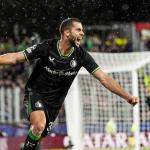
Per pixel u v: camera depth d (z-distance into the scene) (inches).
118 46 1344.7
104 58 912.3
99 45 1337.4
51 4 981.2
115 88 551.2
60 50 546.0
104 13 1023.0
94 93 945.5
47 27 1046.4
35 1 989.8
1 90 1101.1
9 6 1012.5
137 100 552.4
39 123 538.9
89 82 940.6
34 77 557.9
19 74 1285.7
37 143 550.6
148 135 980.6
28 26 1063.6
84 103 944.9
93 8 993.5
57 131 1063.0
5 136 1045.2
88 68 554.3
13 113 1099.9
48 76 552.1
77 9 987.3
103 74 553.9
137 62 898.1
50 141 1038.4
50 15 1001.5
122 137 953.5
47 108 558.6
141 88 970.1
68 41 542.0
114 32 1332.4
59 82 554.9
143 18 1117.1
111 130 952.3
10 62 537.3
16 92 1106.1
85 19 1013.2
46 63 549.0
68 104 914.1
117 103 950.4
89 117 951.0
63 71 549.3
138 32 1366.9
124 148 951.0
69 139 912.3
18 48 1193.4
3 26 1080.8
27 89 561.3
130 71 919.7
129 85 937.5
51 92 556.4
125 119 951.0
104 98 948.0
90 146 953.5
